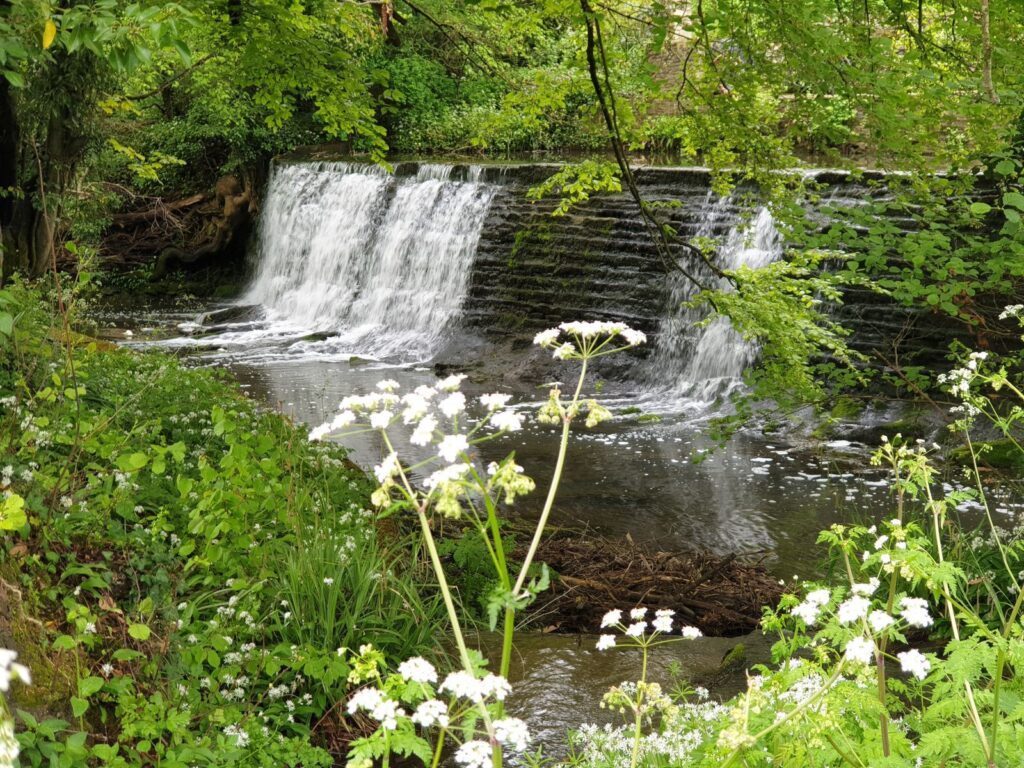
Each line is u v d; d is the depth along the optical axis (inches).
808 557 371.9
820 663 93.4
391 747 73.8
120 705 158.1
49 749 137.9
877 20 311.7
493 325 785.6
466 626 246.8
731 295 316.2
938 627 221.0
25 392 246.5
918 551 90.4
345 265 928.9
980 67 287.6
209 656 174.7
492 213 826.8
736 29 297.3
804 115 307.9
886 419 515.5
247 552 217.2
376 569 227.0
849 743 92.4
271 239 1016.9
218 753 158.9
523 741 72.7
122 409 254.5
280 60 378.6
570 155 1065.5
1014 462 435.2
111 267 1020.5
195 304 997.2
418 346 796.0
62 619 172.4
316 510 251.1
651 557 333.7
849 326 574.6
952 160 309.4
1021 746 87.1
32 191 537.6
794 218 319.6
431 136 1110.4
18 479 197.8
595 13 309.9
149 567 197.3
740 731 83.0
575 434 549.0
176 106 1104.8
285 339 838.5
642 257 727.7
